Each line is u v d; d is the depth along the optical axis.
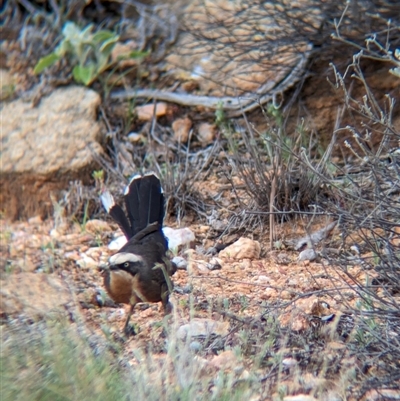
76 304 10.84
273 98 15.85
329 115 15.73
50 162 16.38
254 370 8.54
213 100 17.06
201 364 8.88
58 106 17.39
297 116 15.97
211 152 16.09
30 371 8.56
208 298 11.35
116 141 16.89
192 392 7.96
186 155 16.20
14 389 8.16
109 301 11.80
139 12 19.02
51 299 11.77
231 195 15.01
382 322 9.97
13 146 16.73
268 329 9.80
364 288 10.04
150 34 18.64
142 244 11.14
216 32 16.78
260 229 13.98
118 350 9.23
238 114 16.62
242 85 16.81
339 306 10.79
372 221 10.52
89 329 10.46
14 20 20.02
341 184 13.27
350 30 15.03
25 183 16.34
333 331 9.48
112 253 13.84
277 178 13.79
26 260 13.73
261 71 15.84
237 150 15.87
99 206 15.66
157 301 10.87
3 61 18.98
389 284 10.80
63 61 18.39
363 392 8.47
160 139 16.91
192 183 15.19
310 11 15.02
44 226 15.56
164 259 11.04
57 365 8.41
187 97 17.28
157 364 8.86
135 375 8.48
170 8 18.66
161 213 12.52
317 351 9.41
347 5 13.28
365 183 12.69
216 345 9.74
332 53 15.65
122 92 17.86
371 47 15.12
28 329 10.30
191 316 9.45
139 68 18.19
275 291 11.62
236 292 11.73
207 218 14.56
